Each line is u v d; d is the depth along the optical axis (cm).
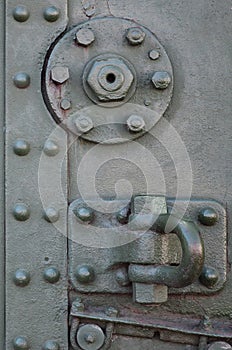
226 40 191
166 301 180
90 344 180
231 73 190
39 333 181
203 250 170
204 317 182
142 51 186
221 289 183
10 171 184
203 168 187
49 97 184
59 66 184
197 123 188
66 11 188
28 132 185
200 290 182
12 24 187
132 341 182
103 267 182
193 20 191
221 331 181
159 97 185
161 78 184
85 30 184
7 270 182
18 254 182
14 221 183
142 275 175
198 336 181
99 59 184
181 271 170
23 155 184
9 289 182
